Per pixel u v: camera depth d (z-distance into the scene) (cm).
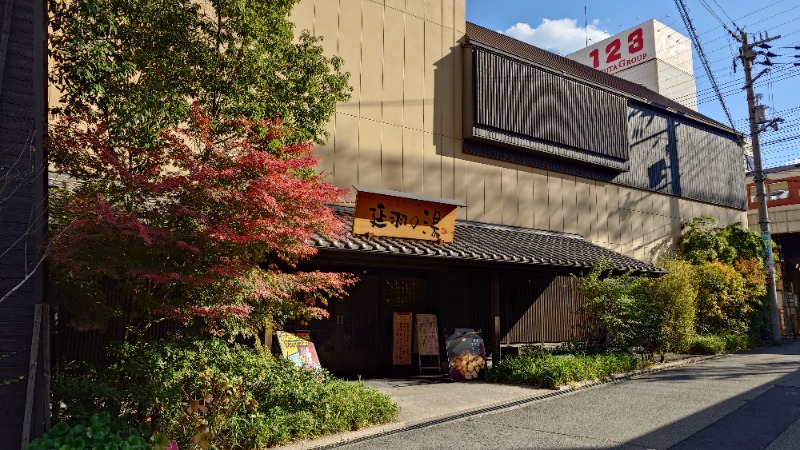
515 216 1466
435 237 1129
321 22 1147
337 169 1140
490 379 1094
